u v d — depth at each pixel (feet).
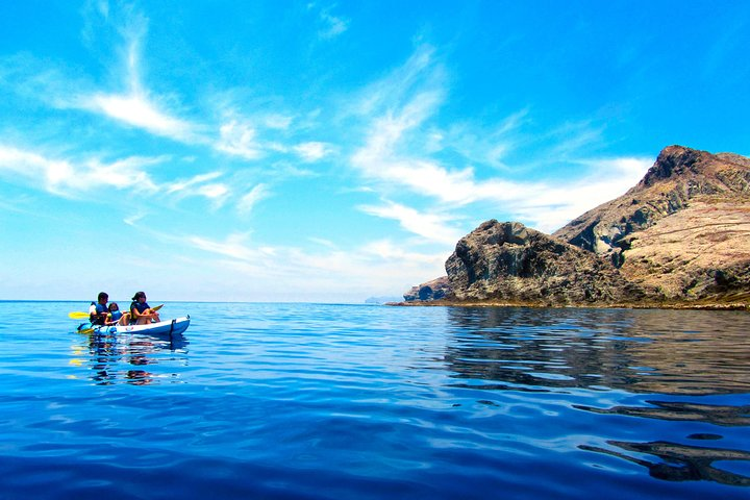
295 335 58.49
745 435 15.19
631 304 213.66
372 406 19.12
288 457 13.06
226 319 103.65
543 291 238.48
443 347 43.91
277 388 22.86
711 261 222.28
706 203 320.70
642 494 10.68
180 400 19.95
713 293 209.46
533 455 13.34
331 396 21.02
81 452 13.33
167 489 10.85
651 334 59.72
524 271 251.19
